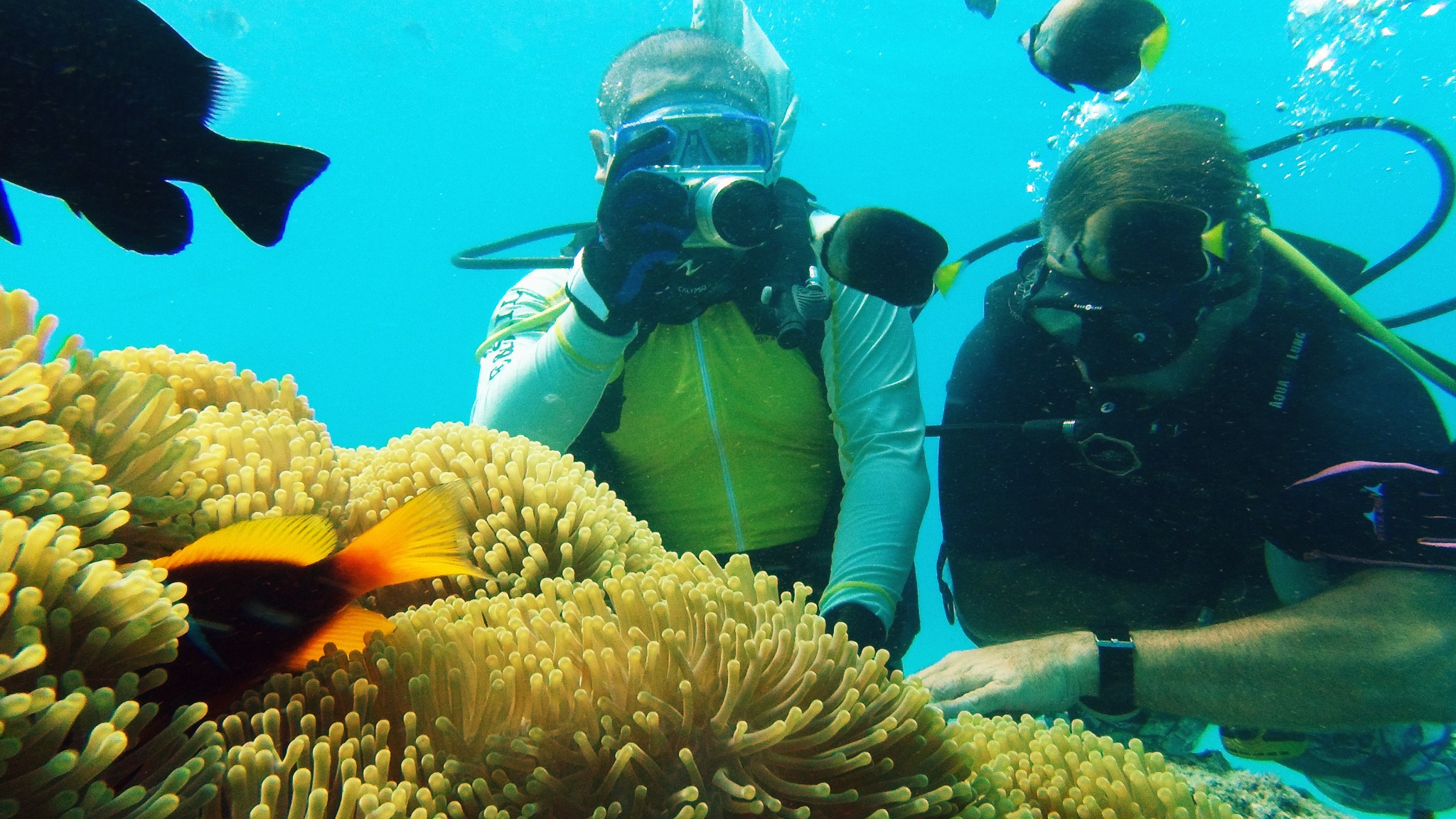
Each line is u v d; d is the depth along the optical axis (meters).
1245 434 2.36
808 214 2.61
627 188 2.20
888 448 2.42
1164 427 2.43
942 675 1.92
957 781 1.06
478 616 1.06
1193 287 2.18
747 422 2.58
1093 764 1.31
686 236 2.23
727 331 2.55
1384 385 2.29
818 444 2.69
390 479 1.35
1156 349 2.20
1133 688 1.91
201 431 1.17
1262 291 2.38
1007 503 2.80
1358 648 1.85
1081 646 1.93
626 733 0.91
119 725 0.65
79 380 0.90
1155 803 1.26
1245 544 2.56
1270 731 2.66
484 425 2.61
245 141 0.90
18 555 0.67
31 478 0.75
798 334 2.32
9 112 0.80
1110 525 2.67
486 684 0.95
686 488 2.62
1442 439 2.16
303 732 0.81
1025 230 2.97
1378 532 1.98
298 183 0.93
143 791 0.65
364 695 0.86
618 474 2.68
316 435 1.45
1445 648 1.82
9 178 0.82
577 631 1.02
